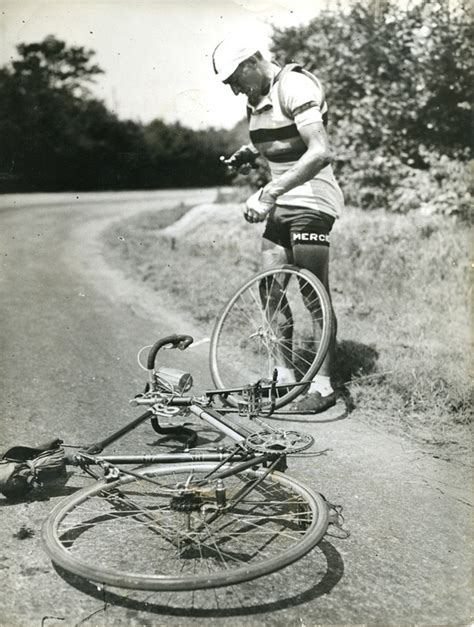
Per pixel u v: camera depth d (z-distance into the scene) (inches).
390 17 327.9
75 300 278.5
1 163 470.0
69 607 96.0
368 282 250.7
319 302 165.3
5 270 337.1
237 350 212.8
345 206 347.9
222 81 160.7
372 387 175.0
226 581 88.0
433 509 123.1
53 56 334.0
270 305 173.6
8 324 244.2
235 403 133.0
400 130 336.2
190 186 477.1
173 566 104.0
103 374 193.3
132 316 255.0
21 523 116.7
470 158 324.8
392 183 337.4
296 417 163.5
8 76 366.9
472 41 321.7
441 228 294.8
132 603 97.0
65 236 435.2
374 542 113.0
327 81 340.2
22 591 99.3
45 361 203.9
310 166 153.7
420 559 108.2
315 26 332.8
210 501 102.6
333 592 100.0
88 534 113.3
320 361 157.9
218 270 301.6
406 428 156.4
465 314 215.5
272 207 160.7
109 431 155.3
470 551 110.1
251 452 114.8
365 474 135.9
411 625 93.0
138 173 495.8
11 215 525.3
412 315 219.1
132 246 382.0
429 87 327.6
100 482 113.7
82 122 406.3
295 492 113.3
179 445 147.7
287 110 159.5
